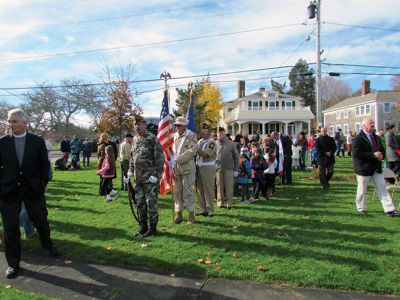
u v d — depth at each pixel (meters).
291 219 7.46
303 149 17.08
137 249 5.69
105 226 7.18
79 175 17.53
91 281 4.64
